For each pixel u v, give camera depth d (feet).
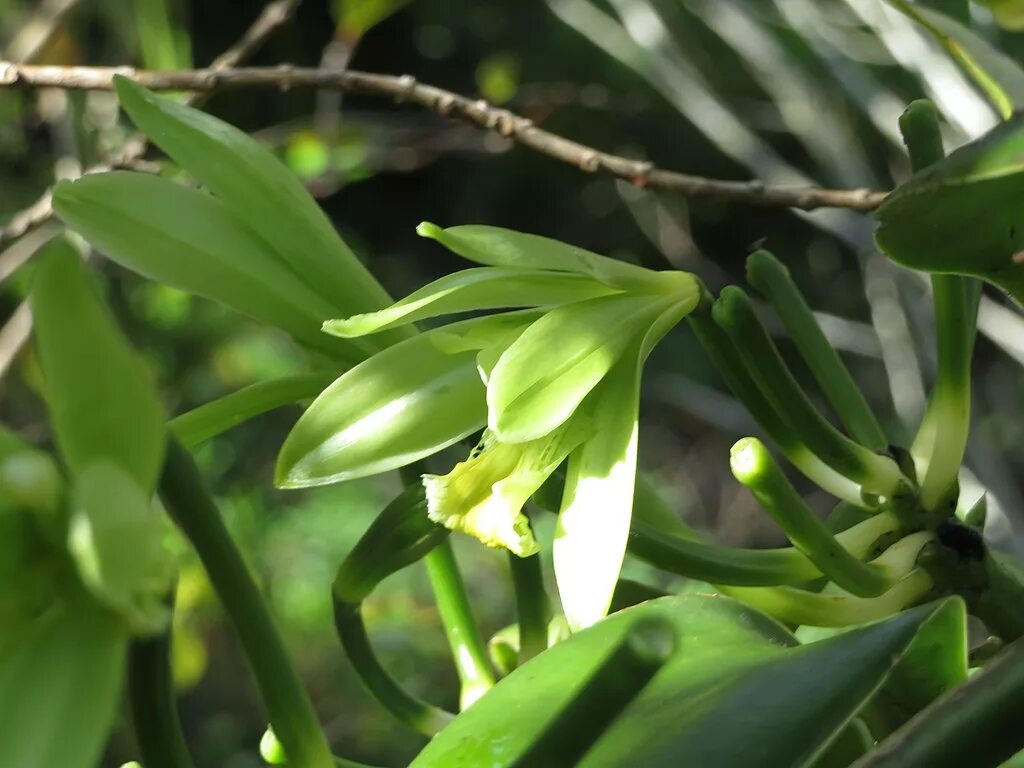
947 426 1.54
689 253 6.17
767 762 1.33
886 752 1.31
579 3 4.41
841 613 1.51
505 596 5.27
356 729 5.25
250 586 1.38
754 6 4.35
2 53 3.43
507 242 1.46
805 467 1.58
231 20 7.85
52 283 1.26
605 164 1.92
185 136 1.52
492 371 1.47
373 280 1.55
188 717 5.43
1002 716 1.31
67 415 1.27
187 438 1.51
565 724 1.39
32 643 1.28
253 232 1.52
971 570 1.52
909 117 1.53
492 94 5.30
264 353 5.77
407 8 8.52
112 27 3.53
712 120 3.90
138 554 1.27
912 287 3.66
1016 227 1.38
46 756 1.26
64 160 3.28
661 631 1.42
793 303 1.63
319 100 4.51
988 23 1.91
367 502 6.08
